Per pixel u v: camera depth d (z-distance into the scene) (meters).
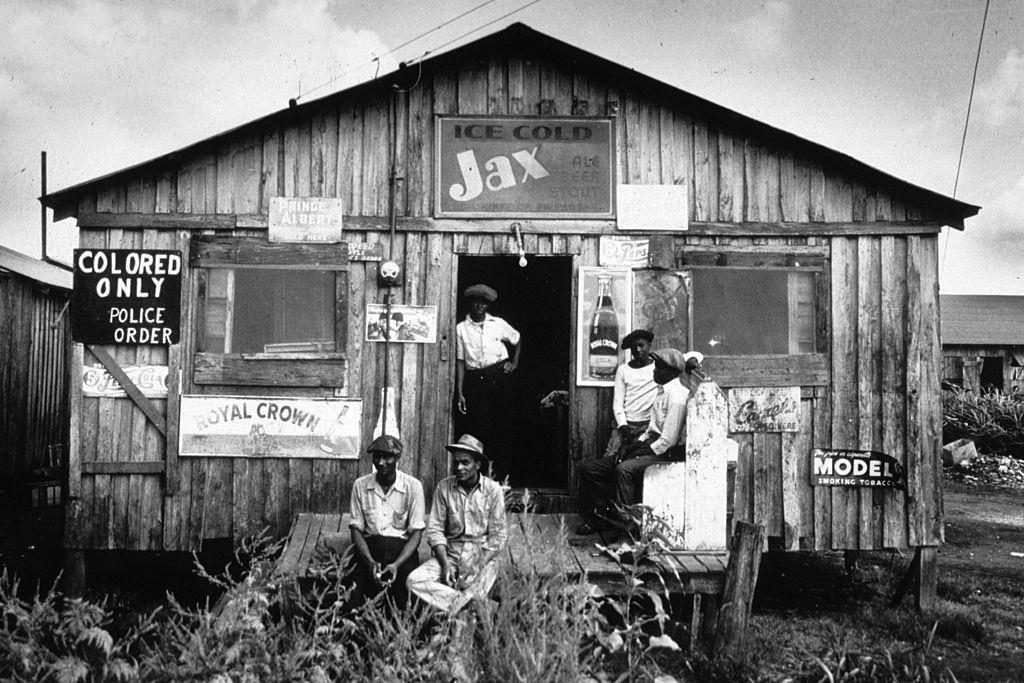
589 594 5.05
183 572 8.73
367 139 8.05
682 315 8.13
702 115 8.20
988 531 12.38
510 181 8.12
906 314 8.18
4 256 13.10
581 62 8.15
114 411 7.82
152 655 4.05
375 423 7.98
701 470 6.77
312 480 7.92
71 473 7.75
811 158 8.20
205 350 7.90
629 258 8.15
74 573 7.75
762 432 8.12
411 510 6.39
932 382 8.17
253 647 3.98
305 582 6.25
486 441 9.30
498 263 12.69
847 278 8.20
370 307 8.02
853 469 8.11
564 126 8.16
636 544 5.58
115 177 7.79
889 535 8.12
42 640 4.59
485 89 8.15
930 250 8.23
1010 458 19.83
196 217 7.89
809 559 10.46
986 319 26.34
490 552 5.40
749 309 8.18
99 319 7.81
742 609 6.31
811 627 7.64
